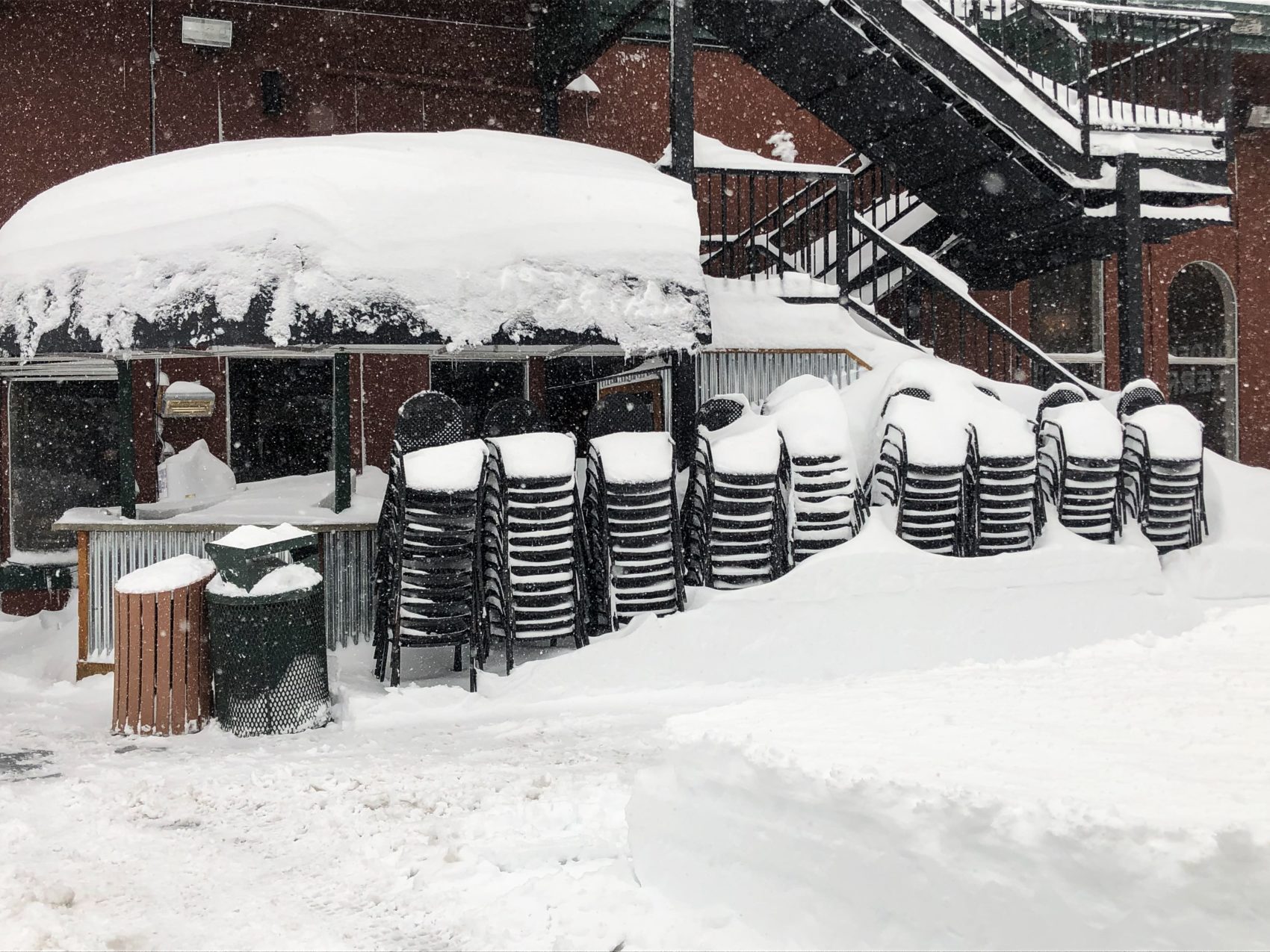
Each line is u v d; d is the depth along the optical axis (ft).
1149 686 12.71
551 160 28.04
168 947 10.75
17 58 34.47
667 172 32.37
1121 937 7.20
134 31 35.53
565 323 25.66
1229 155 35.68
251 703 20.34
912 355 32.65
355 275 24.43
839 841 9.12
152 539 25.35
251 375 36.47
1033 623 26.02
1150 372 50.31
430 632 23.50
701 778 10.64
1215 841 6.96
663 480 25.35
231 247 24.59
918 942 8.38
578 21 36.45
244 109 36.86
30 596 34.45
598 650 23.59
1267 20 43.16
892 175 37.60
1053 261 40.47
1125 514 31.40
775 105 45.39
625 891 11.10
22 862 13.30
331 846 13.75
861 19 31.91
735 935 9.73
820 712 11.94
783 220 38.06
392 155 26.18
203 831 14.42
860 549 25.82
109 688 24.52
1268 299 51.83
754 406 31.60
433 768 17.22
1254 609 18.66
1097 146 33.91
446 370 39.50
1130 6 40.73
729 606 24.44
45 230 27.04
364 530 25.40
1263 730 10.19
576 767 17.12
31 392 34.55
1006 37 38.27
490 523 24.61
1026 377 48.34
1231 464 34.06
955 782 8.63
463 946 10.62
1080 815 7.61
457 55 39.52
